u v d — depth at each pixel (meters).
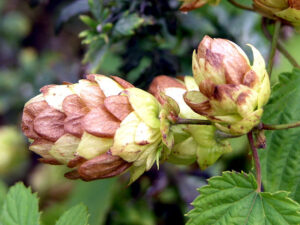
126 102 0.12
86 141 0.12
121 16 0.16
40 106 0.12
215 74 0.12
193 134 0.13
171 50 0.18
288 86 0.13
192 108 0.12
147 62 0.18
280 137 0.13
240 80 0.12
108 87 0.12
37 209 0.15
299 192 0.13
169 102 0.12
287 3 0.14
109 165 0.12
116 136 0.12
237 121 0.12
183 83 0.14
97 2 0.16
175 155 0.14
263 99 0.12
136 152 0.12
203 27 0.18
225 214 0.12
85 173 0.12
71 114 0.12
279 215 0.12
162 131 0.12
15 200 0.15
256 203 0.12
